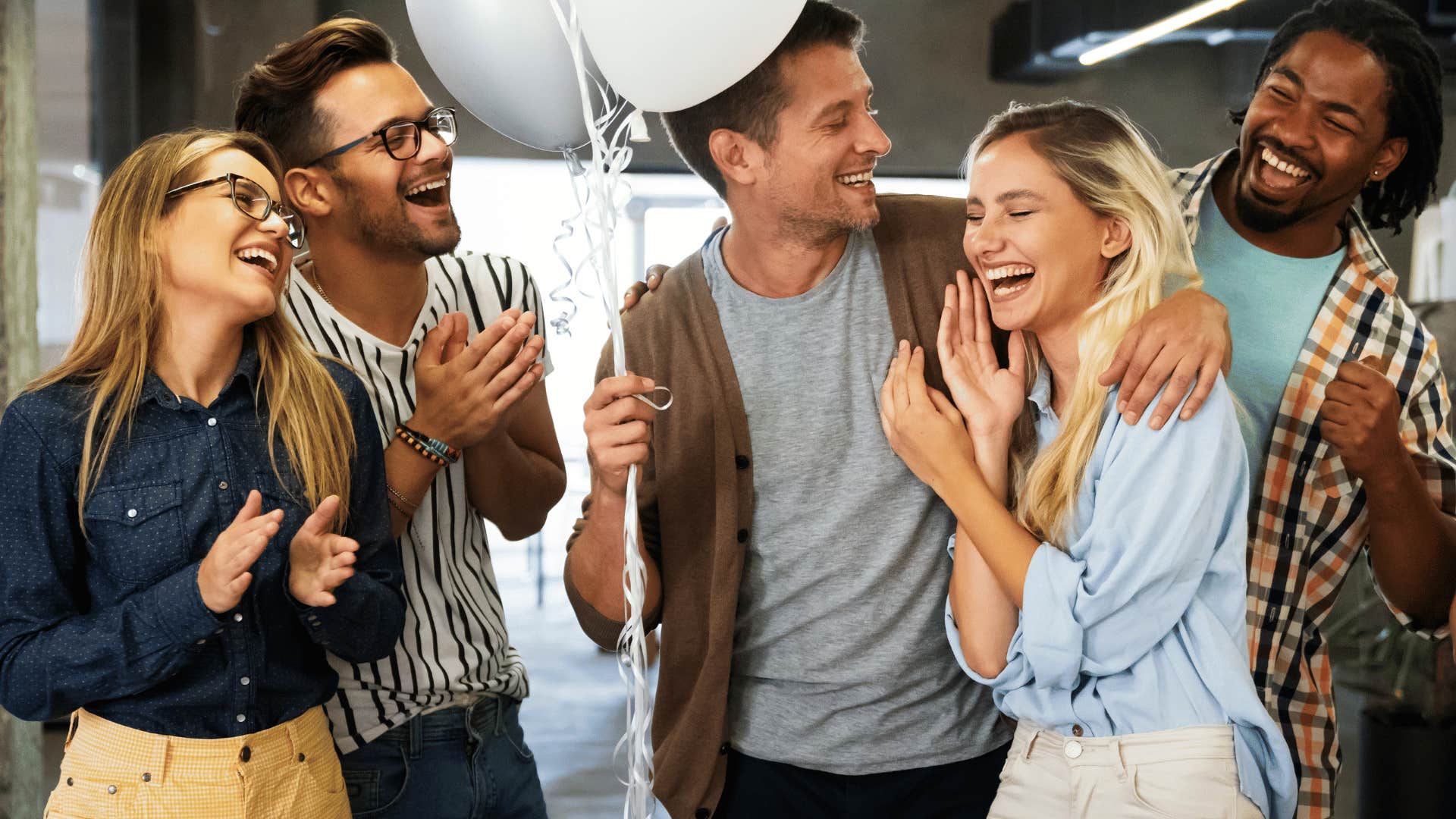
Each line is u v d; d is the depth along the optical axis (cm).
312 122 177
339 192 179
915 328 178
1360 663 323
